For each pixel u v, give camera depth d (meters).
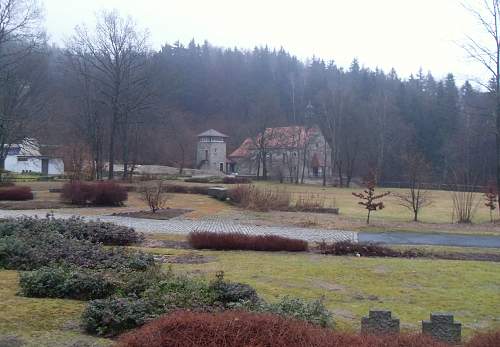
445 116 81.88
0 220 15.30
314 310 7.00
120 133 57.03
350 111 75.44
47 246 11.11
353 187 65.00
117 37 49.84
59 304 7.59
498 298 10.00
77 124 53.28
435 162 79.50
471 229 22.77
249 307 6.73
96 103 50.03
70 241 11.75
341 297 9.59
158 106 56.16
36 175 57.25
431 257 15.12
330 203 38.00
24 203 28.64
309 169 78.81
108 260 9.93
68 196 29.44
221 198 34.31
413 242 18.39
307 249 15.68
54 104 55.31
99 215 24.62
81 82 53.72
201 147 85.94
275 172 74.19
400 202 37.47
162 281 7.70
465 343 5.82
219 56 108.25
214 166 85.50
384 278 11.55
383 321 6.49
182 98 98.75
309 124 76.94
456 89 84.50
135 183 42.16
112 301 6.77
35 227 13.84
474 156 71.38
